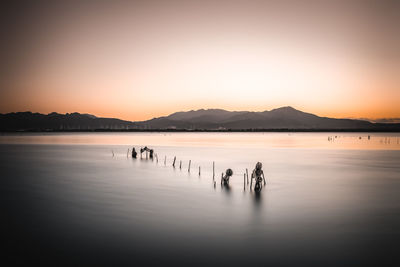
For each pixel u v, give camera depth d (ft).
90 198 96.63
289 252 55.47
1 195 100.68
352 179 137.39
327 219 75.36
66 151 304.91
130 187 115.65
